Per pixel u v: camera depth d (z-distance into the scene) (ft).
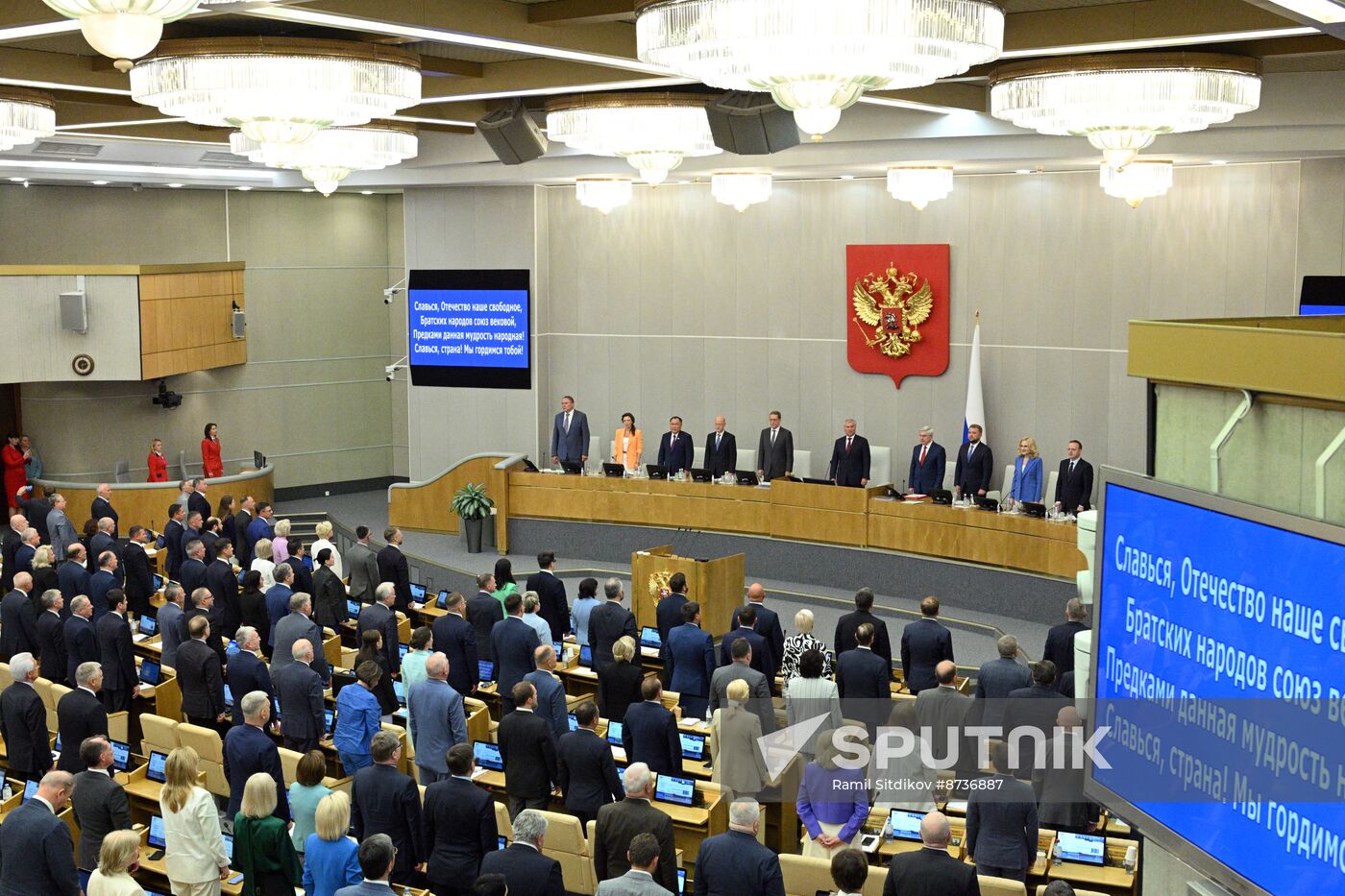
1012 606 53.98
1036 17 35.22
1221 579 17.47
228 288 78.28
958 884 22.35
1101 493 20.42
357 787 28.30
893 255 64.69
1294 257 53.36
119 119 54.80
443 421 75.72
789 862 25.99
